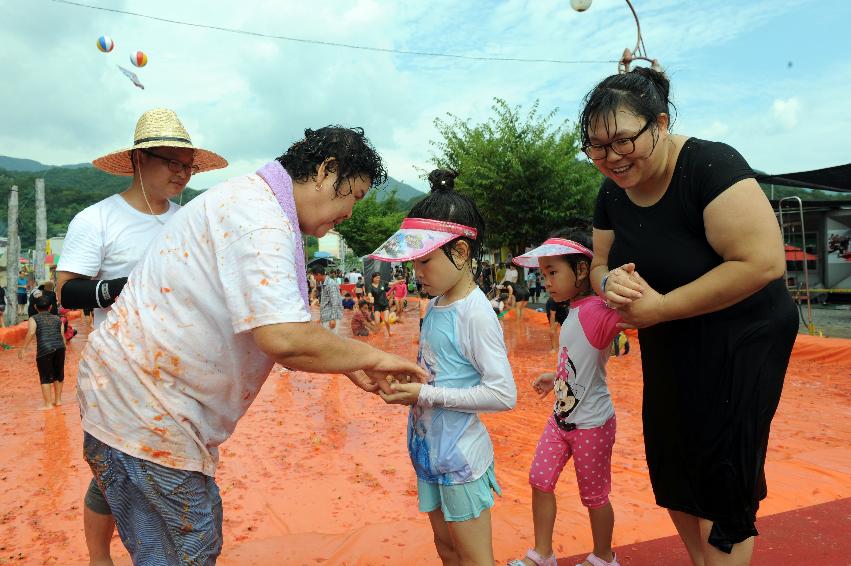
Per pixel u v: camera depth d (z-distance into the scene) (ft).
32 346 49.08
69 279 8.75
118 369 5.74
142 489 5.80
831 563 8.54
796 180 38.09
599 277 8.02
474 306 7.18
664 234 6.65
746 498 6.37
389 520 12.25
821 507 10.53
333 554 9.90
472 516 7.09
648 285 6.77
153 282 5.86
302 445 18.24
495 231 77.66
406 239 7.11
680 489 6.84
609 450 8.71
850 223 68.39
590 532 10.39
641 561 9.01
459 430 7.08
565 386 8.81
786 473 13.38
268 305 5.36
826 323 49.83
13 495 14.52
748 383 6.27
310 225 6.38
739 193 5.88
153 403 5.73
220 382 5.94
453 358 7.34
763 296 6.28
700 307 6.05
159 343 5.70
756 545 9.16
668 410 6.87
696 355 6.51
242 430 20.15
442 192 7.42
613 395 24.61
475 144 76.84
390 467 15.93
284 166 6.28
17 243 60.95
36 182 65.57
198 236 5.76
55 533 12.12
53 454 18.30
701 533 6.74
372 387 7.54
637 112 5.99
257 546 10.26
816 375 27.91
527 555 8.82
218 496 6.67
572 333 8.71
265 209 5.68
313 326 5.71
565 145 73.97
